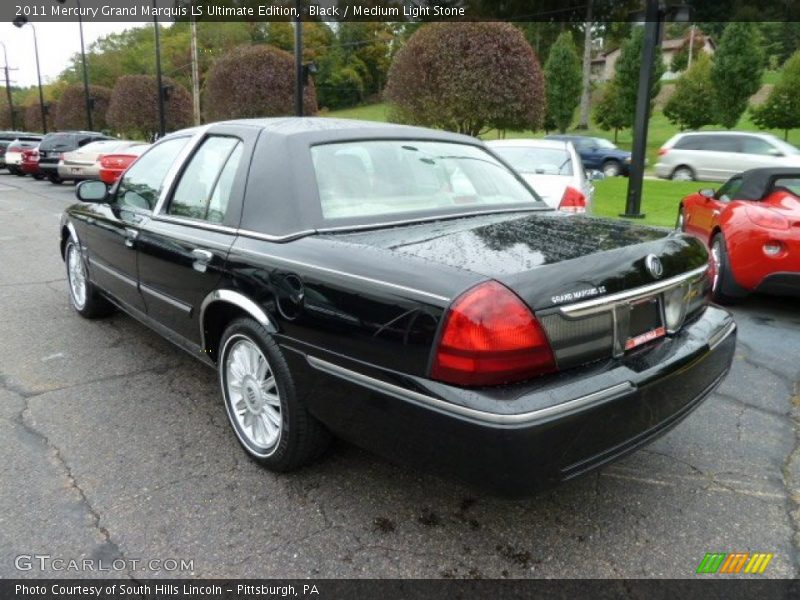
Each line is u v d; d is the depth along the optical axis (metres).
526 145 8.37
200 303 3.18
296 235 2.67
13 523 2.54
